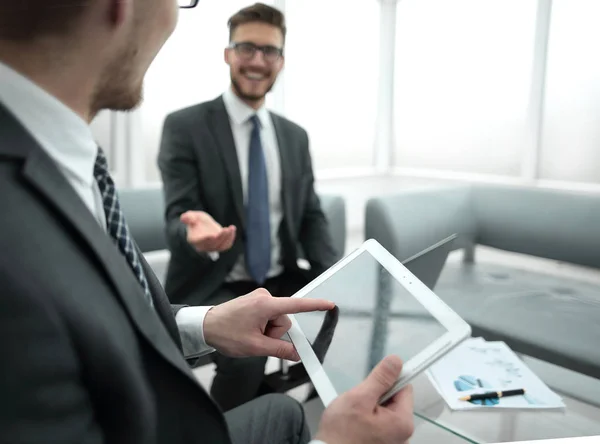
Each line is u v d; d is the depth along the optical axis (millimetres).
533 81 3564
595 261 2316
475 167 4070
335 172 4410
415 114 4445
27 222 427
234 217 1848
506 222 2623
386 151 4680
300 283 1917
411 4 4336
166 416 551
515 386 1211
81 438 432
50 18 470
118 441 487
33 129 499
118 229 614
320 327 849
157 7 541
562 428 1134
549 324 1818
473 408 1128
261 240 1856
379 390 631
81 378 441
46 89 505
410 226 2416
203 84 3314
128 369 470
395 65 4543
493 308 1971
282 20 1869
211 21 3273
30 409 394
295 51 3973
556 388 1605
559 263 2469
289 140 1995
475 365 1312
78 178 536
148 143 3150
